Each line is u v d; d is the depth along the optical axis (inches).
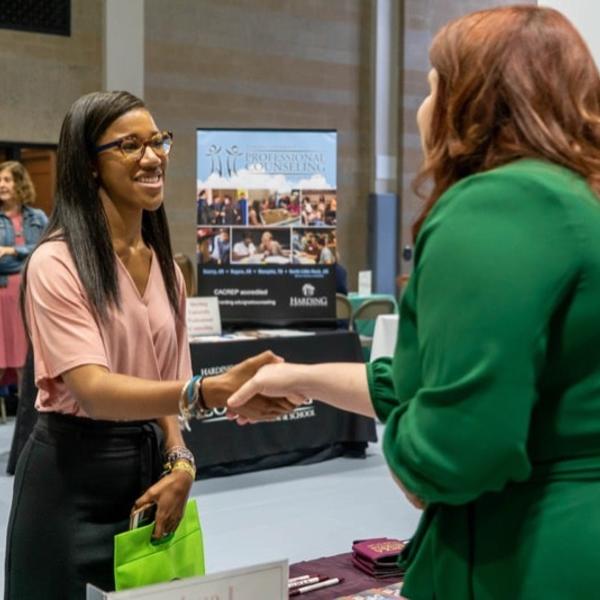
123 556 59.8
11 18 303.0
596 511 36.9
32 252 61.7
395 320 237.0
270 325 212.1
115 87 323.0
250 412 55.4
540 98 39.4
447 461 35.6
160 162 62.4
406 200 398.0
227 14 353.1
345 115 387.2
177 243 346.9
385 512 171.2
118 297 60.7
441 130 41.8
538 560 37.2
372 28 389.7
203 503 176.1
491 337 35.2
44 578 61.2
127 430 62.0
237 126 358.6
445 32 42.3
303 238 210.8
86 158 61.4
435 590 41.2
